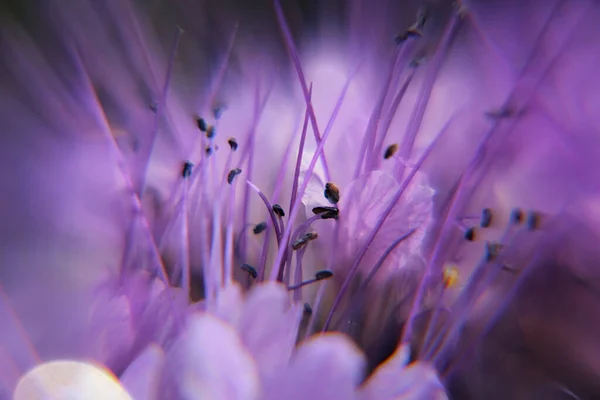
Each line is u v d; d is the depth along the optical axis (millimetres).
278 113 48
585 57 45
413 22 50
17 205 46
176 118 49
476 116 46
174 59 50
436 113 46
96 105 45
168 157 46
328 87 48
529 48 47
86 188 45
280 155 45
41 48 50
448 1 49
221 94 50
